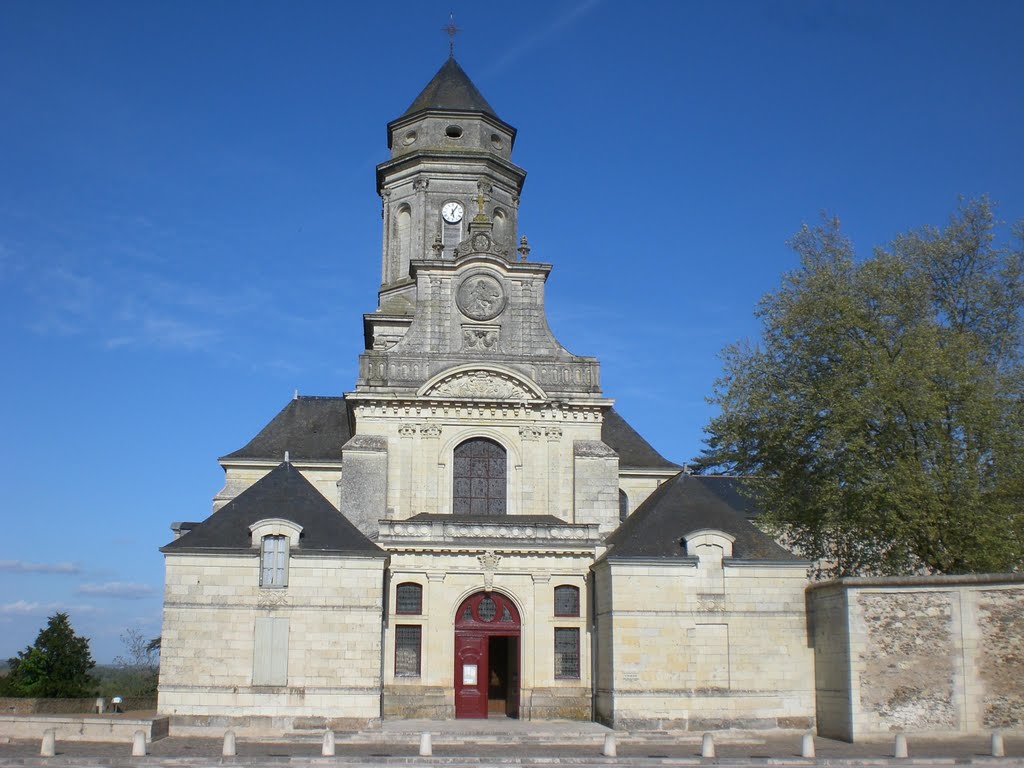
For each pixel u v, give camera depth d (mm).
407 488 47656
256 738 36750
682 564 40125
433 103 59688
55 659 56531
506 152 60875
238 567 39688
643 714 38844
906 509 38125
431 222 57531
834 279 43656
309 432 56906
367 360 48906
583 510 47938
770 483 44625
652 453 58031
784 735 37781
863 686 35219
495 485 48625
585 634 44094
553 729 38344
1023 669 34094
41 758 28672
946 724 34375
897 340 41844
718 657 39469
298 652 39281
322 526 41156
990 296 43625
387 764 28344
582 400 48969
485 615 44375
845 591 36031
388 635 43250
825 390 41312
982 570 38875
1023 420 39781
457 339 49969
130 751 31156
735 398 45125
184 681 38594
